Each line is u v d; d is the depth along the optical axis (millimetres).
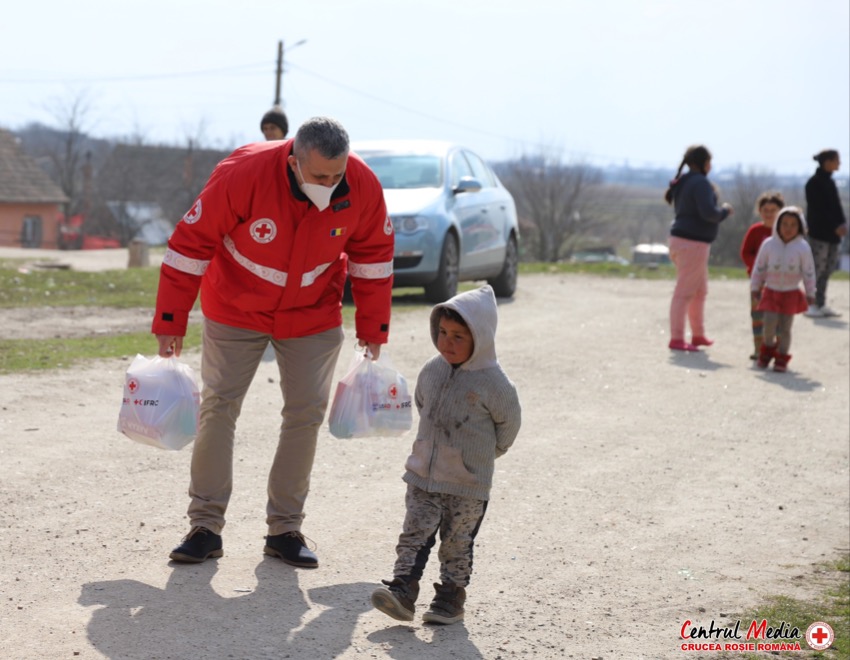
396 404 5133
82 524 5270
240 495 5961
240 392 4938
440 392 4301
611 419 8453
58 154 65938
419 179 13703
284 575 4781
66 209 59656
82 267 22984
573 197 66875
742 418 8750
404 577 4215
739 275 20188
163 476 6156
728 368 10781
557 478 6762
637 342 11938
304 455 4977
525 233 68625
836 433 8430
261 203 4625
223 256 4832
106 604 4297
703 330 11766
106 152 73625
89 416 7367
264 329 4875
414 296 14391
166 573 4695
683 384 9898
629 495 6520
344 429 5074
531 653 4152
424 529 4277
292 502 4988
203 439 4906
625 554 5484
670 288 17344
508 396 4266
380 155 14180
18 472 6012
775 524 6188
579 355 10953
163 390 4785
